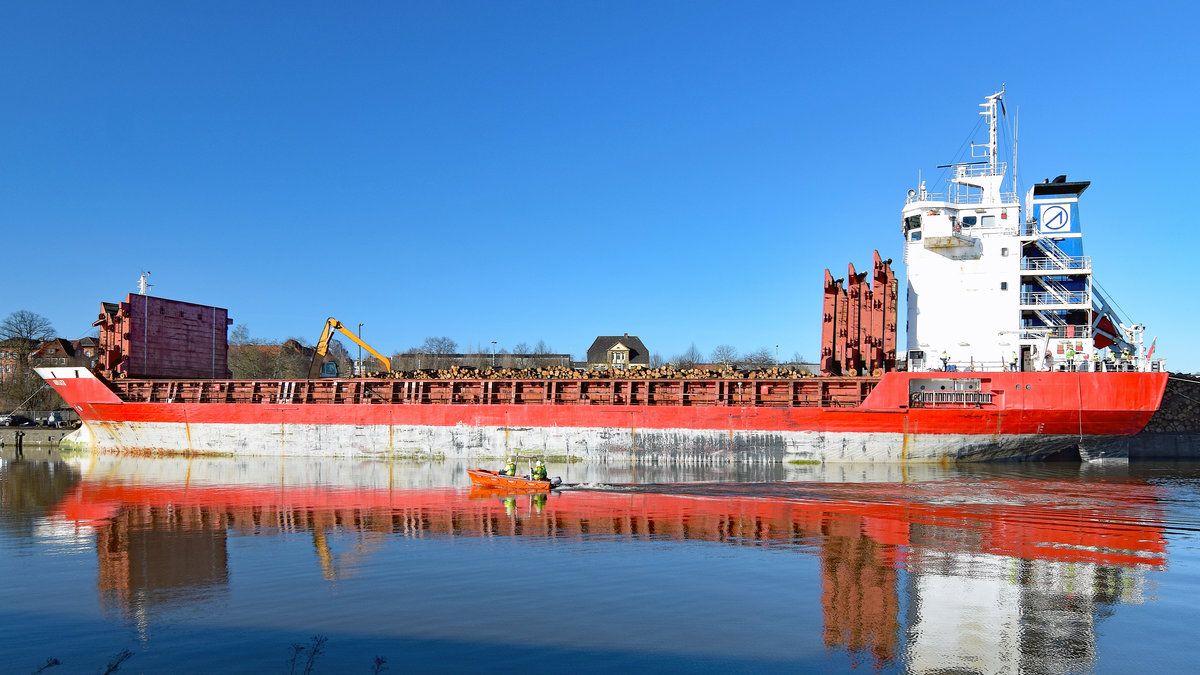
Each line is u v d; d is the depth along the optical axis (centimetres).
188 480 3931
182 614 1573
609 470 4216
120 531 2483
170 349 6141
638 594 1675
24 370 9581
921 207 4606
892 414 4250
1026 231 4747
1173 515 2609
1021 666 1280
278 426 5422
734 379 4694
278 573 1894
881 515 2638
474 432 5012
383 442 5188
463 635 1423
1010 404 4106
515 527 2456
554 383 5041
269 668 1277
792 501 2964
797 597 1653
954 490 3241
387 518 2655
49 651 1371
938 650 1349
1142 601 1628
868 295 4600
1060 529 2381
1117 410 4003
